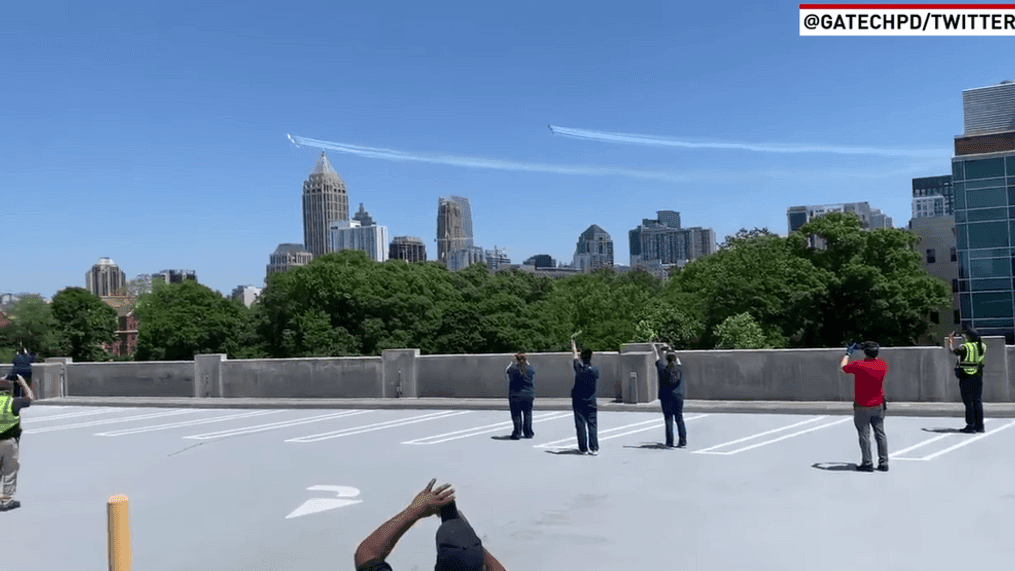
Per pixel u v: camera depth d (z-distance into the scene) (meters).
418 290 77.88
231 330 82.06
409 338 72.25
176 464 13.31
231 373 23.48
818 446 13.16
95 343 99.12
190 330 81.19
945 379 17.17
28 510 10.17
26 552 8.27
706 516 8.82
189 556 7.89
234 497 10.55
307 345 68.50
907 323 70.62
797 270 70.25
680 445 13.44
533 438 14.95
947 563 6.99
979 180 83.31
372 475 11.80
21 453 15.09
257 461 13.34
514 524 8.69
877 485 10.12
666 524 8.53
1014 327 82.00
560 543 7.91
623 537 8.07
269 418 19.52
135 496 10.83
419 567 7.27
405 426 17.23
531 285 101.94
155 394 24.48
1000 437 13.46
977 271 83.69
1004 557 7.12
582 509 9.30
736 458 12.28
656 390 19.14
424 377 21.44
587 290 94.00
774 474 10.99
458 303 78.44
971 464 11.26
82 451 15.08
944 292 71.69
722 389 18.84
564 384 20.20
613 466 11.93
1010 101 102.00
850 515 8.69
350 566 7.43
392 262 82.44
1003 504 8.98
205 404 22.41
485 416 18.50
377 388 21.83
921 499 9.31
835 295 70.19
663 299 79.81
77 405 24.17
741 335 54.41
